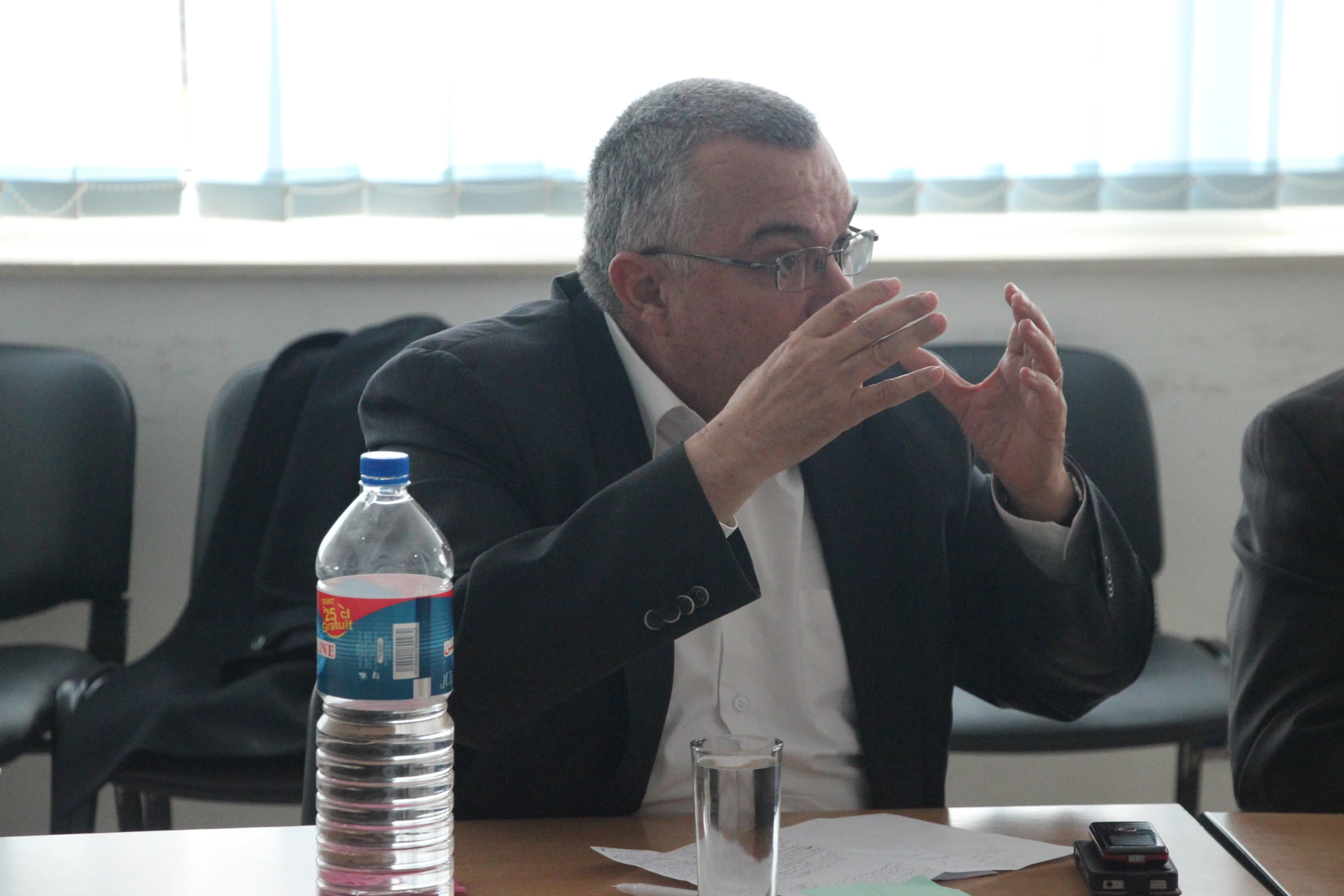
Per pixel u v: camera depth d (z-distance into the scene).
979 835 2.18
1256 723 2.88
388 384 2.73
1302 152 5.14
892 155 5.01
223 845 2.10
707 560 2.12
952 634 2.76
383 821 2.13
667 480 2.15
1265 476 3.00
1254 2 5.06
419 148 4.94
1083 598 2.63
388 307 5.10
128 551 4.69
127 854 2.07
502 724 2.21
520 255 5.21
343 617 1.81
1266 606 2.93
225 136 4.89
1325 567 2.87
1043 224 5.41
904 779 2.67
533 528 2.61
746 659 2.66
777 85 4.96
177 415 5.09
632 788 2.50
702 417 2.75
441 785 2.16
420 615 1.82
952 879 2.00
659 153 2.56
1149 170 5.10
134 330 5.04
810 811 2.40
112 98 4.90
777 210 2.48
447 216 4.99
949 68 4.99
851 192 2.64
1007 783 5.40
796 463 2.15
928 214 5.09
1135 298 5.23
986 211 5.06
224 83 4.86
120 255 5.11
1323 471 2.91
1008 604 2.71
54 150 4.89
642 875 2.01
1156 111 5.08
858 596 2.71
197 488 5.11
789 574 2.70
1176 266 5.16
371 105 4.93
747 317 2.53
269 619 4.18
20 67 4.84
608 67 4.93
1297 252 5.19
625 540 2.13
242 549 4.36
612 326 2.78
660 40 4.92
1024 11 4.99
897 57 4.97
